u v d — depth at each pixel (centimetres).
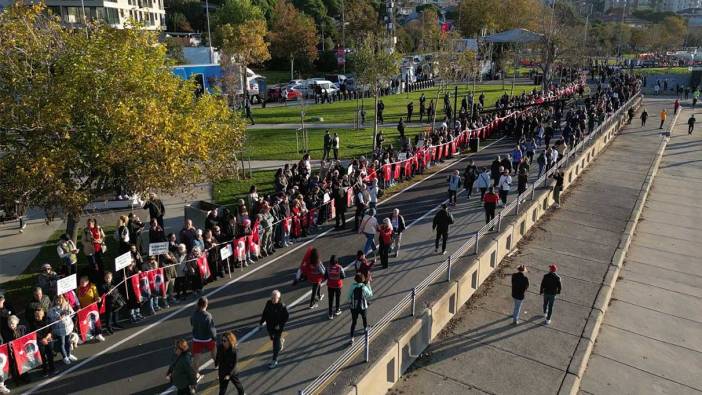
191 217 1839
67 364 1148
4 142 1402
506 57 6950
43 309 1130
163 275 1384
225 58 4753
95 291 1252
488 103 5009
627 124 4931
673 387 1264
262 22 5778
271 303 1094
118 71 1475
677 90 7044
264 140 3425
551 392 1155
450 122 3922
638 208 2523
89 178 1531
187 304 1416
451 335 1367
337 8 10325
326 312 1358
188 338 1250
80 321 1211
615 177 3084
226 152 1936
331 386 1017
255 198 1866
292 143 3319
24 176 1315
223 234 1625
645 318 1585
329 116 4369
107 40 1519
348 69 7725
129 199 2095
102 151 1391
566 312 1518
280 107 4969
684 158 3766
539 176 2617
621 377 1288
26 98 1365
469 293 1559
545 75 5328
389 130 3741
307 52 7581
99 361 1162
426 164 2830
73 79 1388
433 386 1160
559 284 1394
